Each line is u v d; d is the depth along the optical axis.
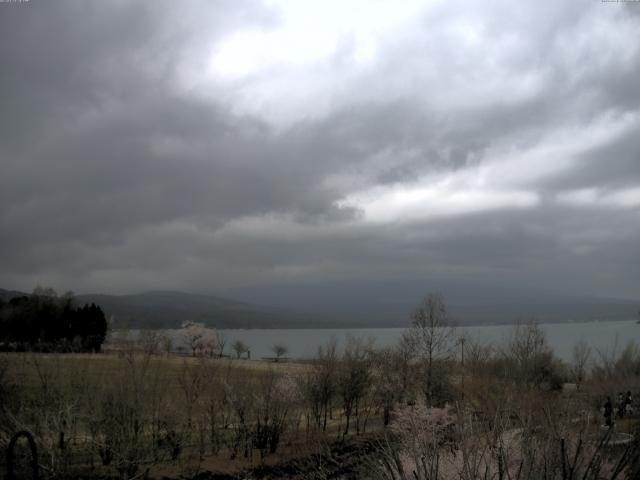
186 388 30.48
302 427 38.72
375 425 40.25
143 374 28.11
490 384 28.30
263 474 28.53
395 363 41.47
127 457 25.27
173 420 29.08
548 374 43.66
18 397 24.52
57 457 23.38
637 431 14.97
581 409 18.22
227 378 33.78
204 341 49.69
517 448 13.12
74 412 25.27
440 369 38.12
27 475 21.72
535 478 12.02
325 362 40.12
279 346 79.50
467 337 45.69
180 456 29.20
